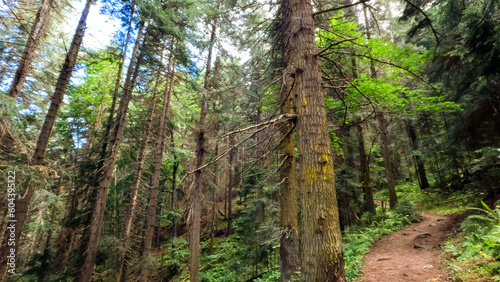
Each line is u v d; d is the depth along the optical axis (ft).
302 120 11.52
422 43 39.47
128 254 36.70
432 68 30.81
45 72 31.40
